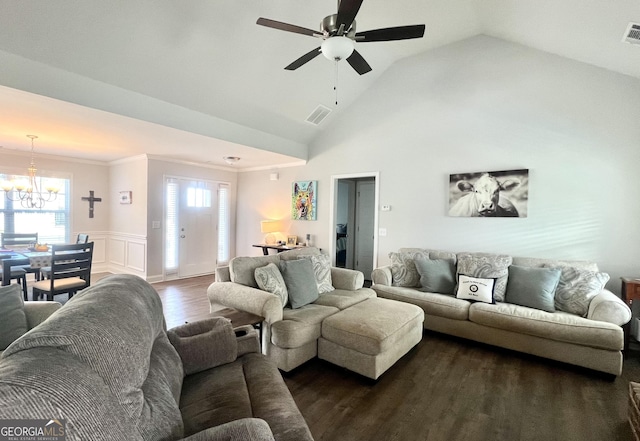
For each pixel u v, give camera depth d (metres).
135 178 5.63
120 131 3.82
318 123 5.23
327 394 2.26
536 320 2.78
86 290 1.25
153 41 2.88
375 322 2.52
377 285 3.85
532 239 3.62
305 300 2.97
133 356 0.97
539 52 3.59
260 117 4.53
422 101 4.41
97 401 0.76
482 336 3.07
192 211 6.12
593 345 2.54
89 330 0.88
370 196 6.25
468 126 4.04
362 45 4.10
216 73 3.49
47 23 2.43
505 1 2.98
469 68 4.03
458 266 3.67
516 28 3.39
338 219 6.59
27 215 5.39
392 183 4.69
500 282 3.32
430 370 2.64
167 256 5.74
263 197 6.48
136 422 0.90
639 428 1.71
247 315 2.51
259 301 2.52
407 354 2.96
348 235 6.52
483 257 3.59
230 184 6.83
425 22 3.65
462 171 4.09
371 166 4.91
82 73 2.88
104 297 1.13
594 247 3.32
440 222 4.26
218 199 6.60
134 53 2.91
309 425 1.92
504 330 2.95
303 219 5.79
